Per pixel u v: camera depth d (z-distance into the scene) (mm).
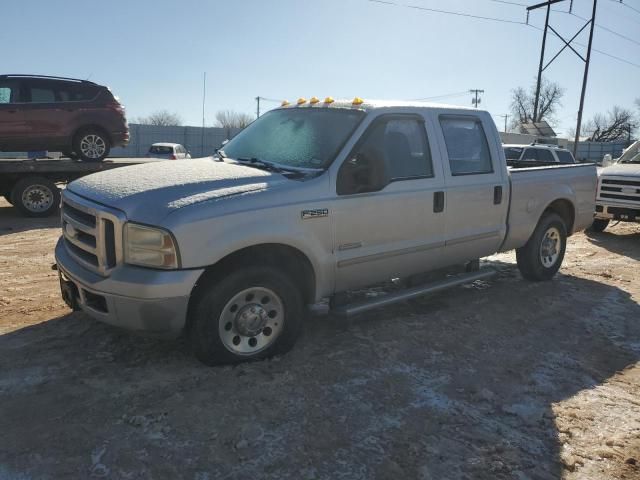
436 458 3033
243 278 3830
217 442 3076
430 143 5008
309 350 4363
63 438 3059
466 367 4203
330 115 4738
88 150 11930
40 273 6504
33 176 11133
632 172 9906
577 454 3139
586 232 11094
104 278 3643
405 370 4098
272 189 3947
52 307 5156
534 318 5367
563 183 6609
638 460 3100
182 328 3707
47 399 3463
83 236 3986
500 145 5758
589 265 7895
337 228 4277
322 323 4965
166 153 24562
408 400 3656
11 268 6727
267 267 3945
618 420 3523
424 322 5125
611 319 5438
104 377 3771
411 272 5051
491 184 5547
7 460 2857
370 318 5176
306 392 3682
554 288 6473
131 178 4117
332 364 4125
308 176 4191
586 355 4543
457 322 5160
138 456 2926
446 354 4422
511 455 3092
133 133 40750
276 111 5352
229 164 4527
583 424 3455
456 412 3531
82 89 11805
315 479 2816
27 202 10969
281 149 4672
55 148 11609
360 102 4742
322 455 3016
